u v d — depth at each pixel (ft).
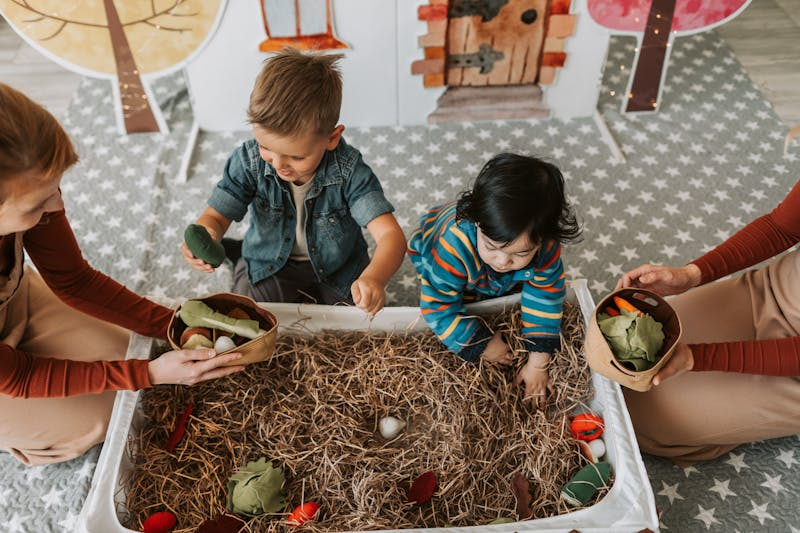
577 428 4.06
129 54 6.15
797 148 6.79
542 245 4.02
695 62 7.72
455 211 4.23
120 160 6.61
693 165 6.62
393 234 4.15
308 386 4.23
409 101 6.81
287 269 4.87
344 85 6.61
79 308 4.08
